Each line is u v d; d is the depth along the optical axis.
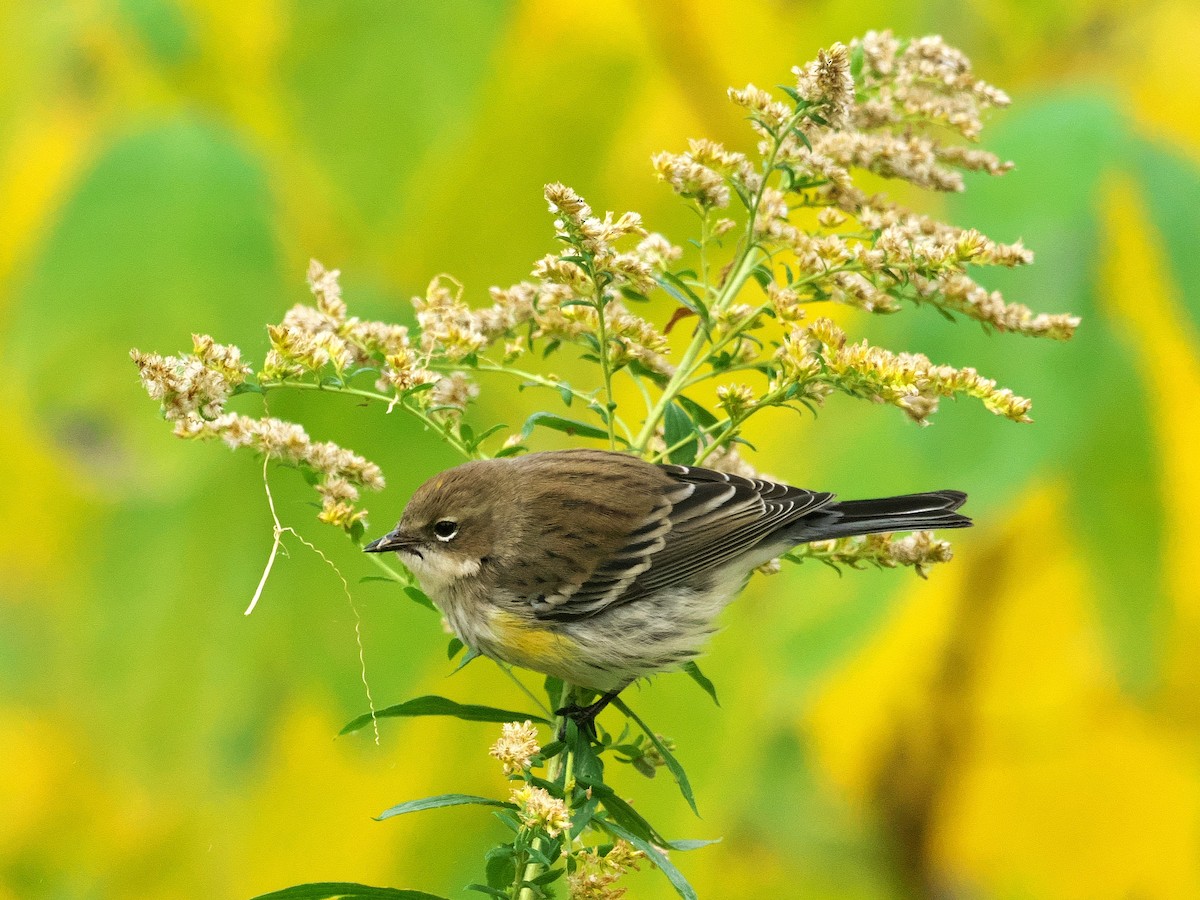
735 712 8.42
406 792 8.88
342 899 5.95
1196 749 9.90
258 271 8.01
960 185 7.41
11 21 8.51
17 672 9.07
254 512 8.12
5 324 8.15
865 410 8.73
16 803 9.21
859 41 7.76
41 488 8.56
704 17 8.77
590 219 6.68
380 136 8.18
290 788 8.66
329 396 8.33
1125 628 8.54
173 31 8.32
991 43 9.28
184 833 8.70
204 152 7.99
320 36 8.16
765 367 7.05
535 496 8.17
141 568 8.10
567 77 8.60
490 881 5.98
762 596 8.73
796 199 9.42
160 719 8.08
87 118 8.56
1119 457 8.35
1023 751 10.12
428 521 8.18
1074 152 8.40
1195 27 9.16
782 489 8.04
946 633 9.92
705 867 9.85
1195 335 8.38
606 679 8.14
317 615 8.20
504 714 6.43
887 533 7.51
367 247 8.30
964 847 10.31
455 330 7.00
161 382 6.34
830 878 10.07
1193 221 8.44
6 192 8.59
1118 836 10.12
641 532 8.10
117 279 7.90
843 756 10.16
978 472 8.25
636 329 7.16
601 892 5.93
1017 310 7.09
